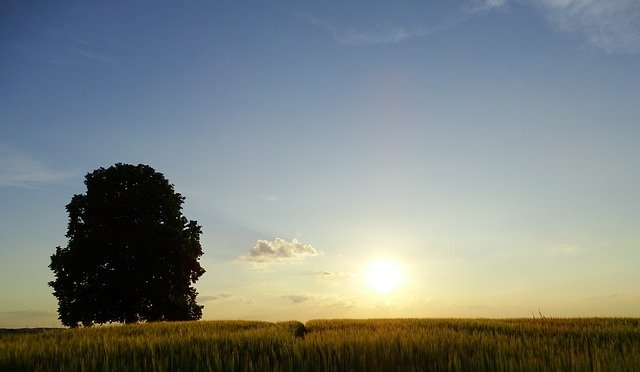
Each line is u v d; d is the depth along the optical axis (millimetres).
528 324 20766
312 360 8523
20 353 10562
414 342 10938
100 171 40250
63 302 37781
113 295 37312
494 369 7535
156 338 13602
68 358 10039
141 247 38031
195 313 41219
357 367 8141
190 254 40938
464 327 20094
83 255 37000
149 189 40594
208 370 8180
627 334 15211
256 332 15695
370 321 26562
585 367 7340
